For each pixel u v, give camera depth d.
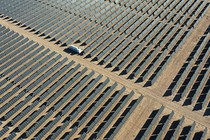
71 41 64.19
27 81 53.62
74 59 59.06
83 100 49.53
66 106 48.53
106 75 54.56
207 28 65.38
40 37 66.19
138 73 54.19
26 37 66.25
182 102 47.78
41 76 54.34
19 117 46.62
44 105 48.38
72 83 53.03
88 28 68.12
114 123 45.19
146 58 57.75
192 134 42.66
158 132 43.19
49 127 44.81
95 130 44.38
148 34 64.94
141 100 48.62
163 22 68.06
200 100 47.72
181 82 51.41
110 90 50.47
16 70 56.84
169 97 48.94
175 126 43.84
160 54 58.50
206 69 53.66
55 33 66.81
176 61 56.38
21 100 50.31
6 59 59.38
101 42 63.41
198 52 57.97
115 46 61.88
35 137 43.78
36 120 46.56
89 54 60.03
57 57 59.06
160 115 45.81
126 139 42.81
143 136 42.03
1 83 53.50
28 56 59.59
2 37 65.75
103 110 46.53
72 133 43.75
